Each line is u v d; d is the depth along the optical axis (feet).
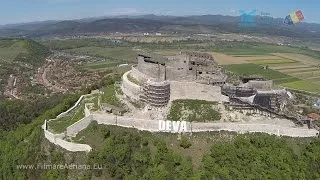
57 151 418.10
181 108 434.71
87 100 529.04
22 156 453.99
